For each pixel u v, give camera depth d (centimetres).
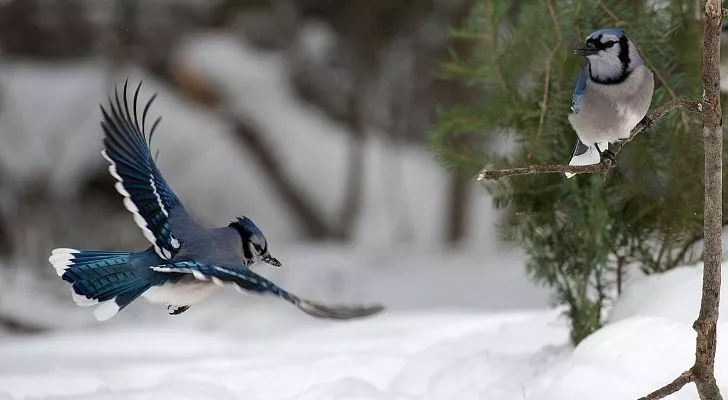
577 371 741
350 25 3288
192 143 3012
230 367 966
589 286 1006
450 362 909
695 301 794
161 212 675
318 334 1226
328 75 3341
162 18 3158
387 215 3122
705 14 625
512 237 962
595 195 873
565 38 915
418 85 3212
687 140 886
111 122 702
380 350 1037
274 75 3278
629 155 898
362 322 1283
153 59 3119
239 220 687
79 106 2867
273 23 3341
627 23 898
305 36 3341
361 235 3064
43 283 2152
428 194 3175
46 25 3083
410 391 876
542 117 903
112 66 2998
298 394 841
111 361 1072
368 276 2361
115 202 2784
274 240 2938
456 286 2205
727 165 870
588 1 905
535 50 934
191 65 3144
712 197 639
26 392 918
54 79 2941
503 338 1028
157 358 1090
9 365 1074
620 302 865
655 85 895
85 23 3083
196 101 3141
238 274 600
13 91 2869
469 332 1120
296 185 3103
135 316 1836
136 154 700
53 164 2752
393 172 3161
